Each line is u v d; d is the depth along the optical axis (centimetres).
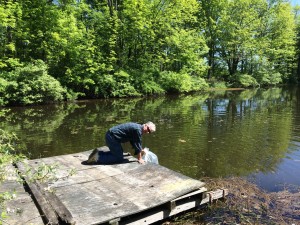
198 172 662
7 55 1952
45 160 594
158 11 2570
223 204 508
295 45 4503
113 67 2361
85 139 941
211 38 3509
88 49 2141
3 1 1873
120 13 2473
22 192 430
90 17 2481
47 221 359
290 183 605
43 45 2069
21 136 973
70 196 437
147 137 960
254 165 710
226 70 3838
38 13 2086
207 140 930
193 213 477
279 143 901
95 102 1981
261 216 471
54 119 1306
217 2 3416
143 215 428
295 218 468
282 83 4422
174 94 2614
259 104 1870
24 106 1744
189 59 2792
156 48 2756
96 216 385
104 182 491
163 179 505
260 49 3694
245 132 1044
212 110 1588
